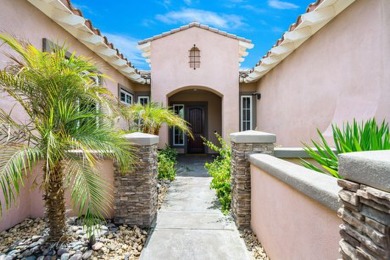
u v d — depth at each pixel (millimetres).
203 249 3234
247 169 3869
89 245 3127
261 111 9906
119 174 3922
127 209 3912
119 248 3221
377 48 3535
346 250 1221
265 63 7746
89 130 2982
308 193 1759
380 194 1003
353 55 4066
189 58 10445
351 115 3930
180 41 10438
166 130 10531
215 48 10469
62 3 4215
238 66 10508
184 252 3158
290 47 6344
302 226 1952
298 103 6273
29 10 3984
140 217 3898
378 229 1026
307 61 5766
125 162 3285
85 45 5895
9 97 3602
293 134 6582
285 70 7191
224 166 5531
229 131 10445
